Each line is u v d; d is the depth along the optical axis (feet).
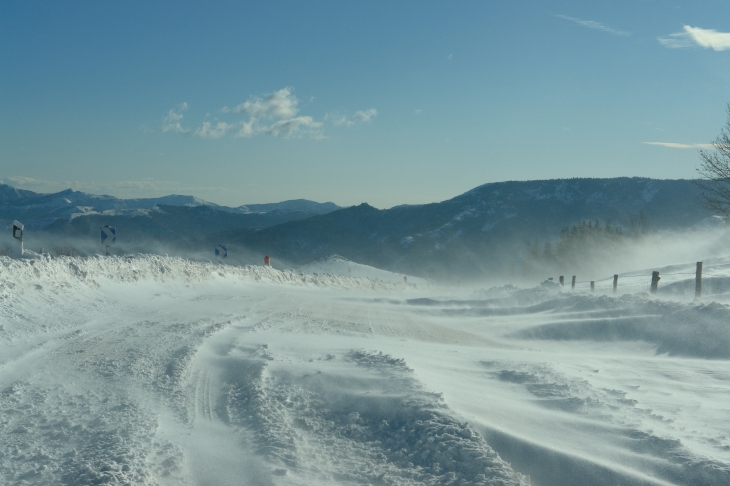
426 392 21.93
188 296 73.15
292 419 20.76
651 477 15.83
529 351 41.09
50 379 25.59
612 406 21.77
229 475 15.96
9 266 50.31
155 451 17.12
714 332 40.73
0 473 15.33
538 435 18.78
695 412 21.93
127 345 34.01
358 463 17.11
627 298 58.90
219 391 24.68
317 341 38.24
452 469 16.24
